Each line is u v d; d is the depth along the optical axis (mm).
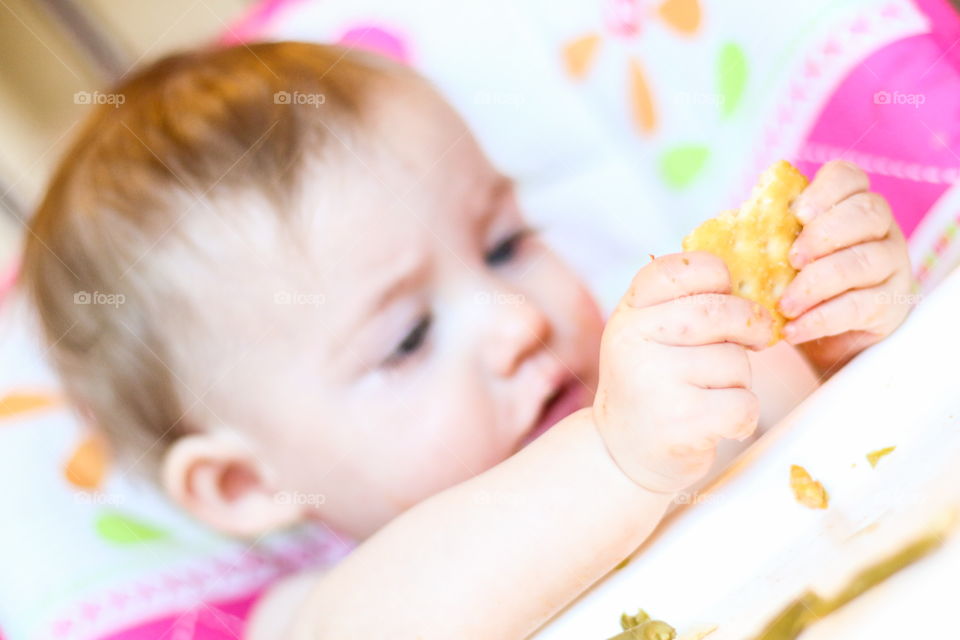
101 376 709
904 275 663
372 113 721
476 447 712
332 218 707
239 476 716
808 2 743
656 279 636
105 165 708
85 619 698
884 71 733
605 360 642
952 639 608
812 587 621
